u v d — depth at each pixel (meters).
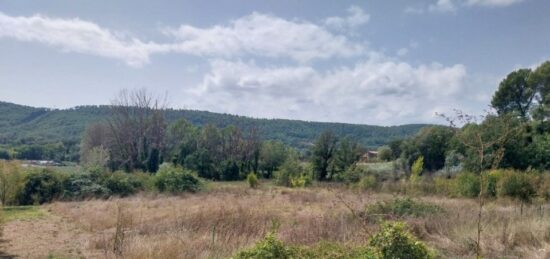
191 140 60.12
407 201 13.95
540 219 10.76
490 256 8.45
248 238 9.38
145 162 53.09
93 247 11.40
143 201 26.47
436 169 40.66
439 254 8.16
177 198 27.88
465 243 9.05
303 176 42.31
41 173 30.69
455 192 24.19
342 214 11.16
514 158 29.38
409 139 46.25
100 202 26.89
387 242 4.44
